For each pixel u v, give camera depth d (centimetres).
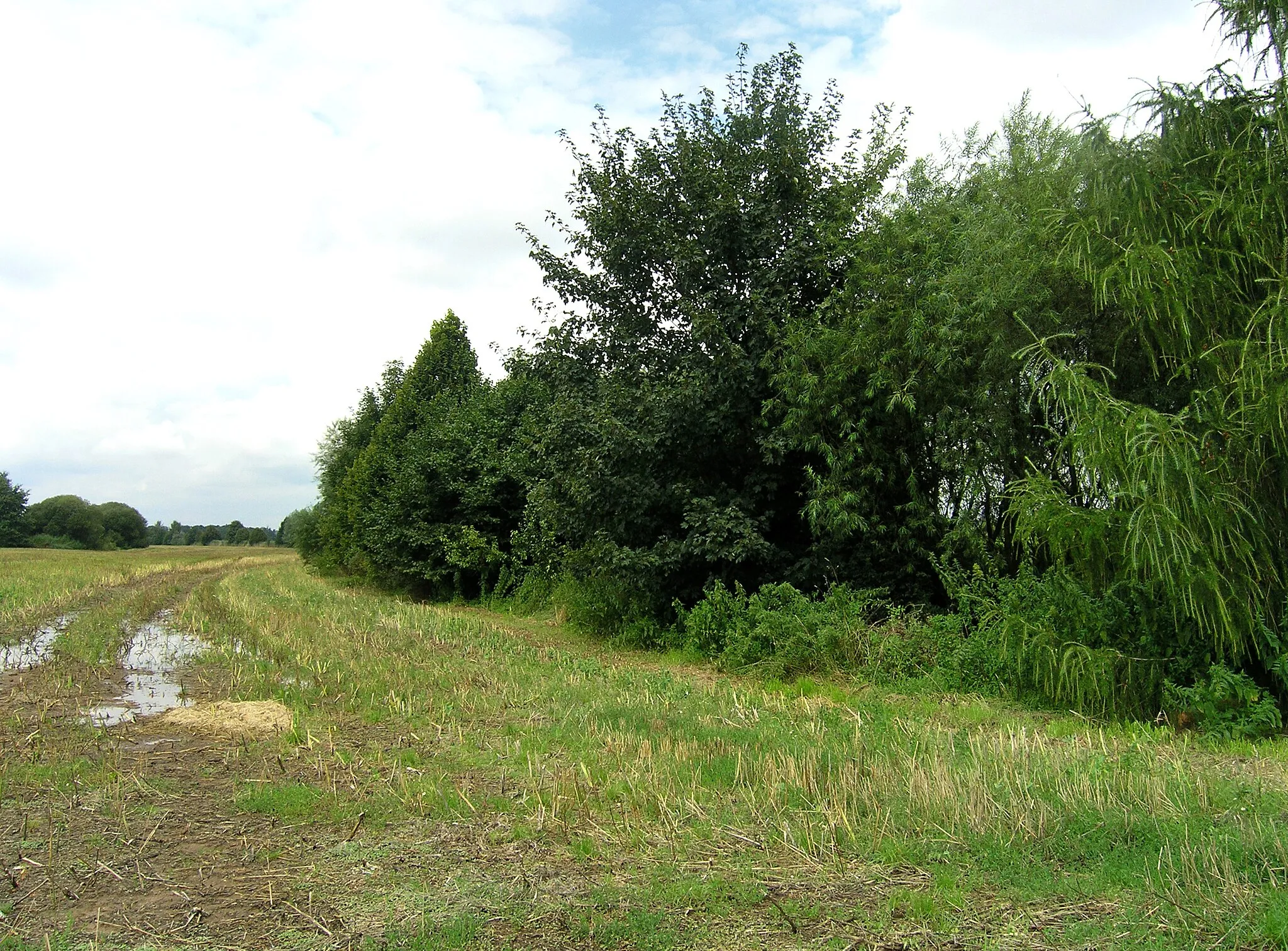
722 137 1591
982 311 1120
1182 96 880
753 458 1512
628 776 640
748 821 550
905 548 1319
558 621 1997
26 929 407
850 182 1495
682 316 1543
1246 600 789
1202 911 400
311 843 522
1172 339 893
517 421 2727
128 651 1396
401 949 385
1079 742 777
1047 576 982
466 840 525
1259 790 554
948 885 443
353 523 3622
